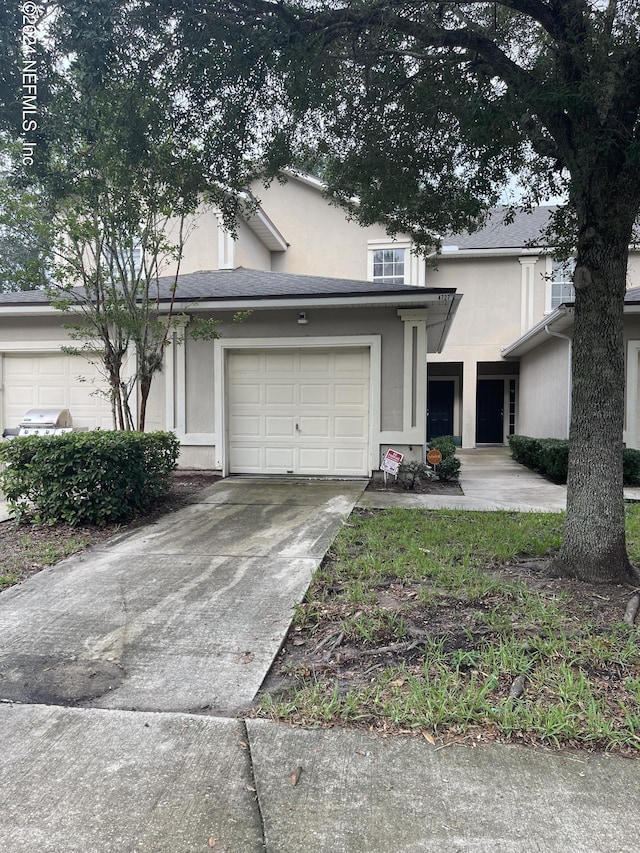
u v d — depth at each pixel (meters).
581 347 4.29
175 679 3.01
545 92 3.79
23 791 2.18
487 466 12.46
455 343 16.44
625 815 2.03
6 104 4.23
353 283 9.78
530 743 2.44
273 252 16.42
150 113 4.45
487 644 3.26
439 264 16.23
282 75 4.60
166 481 7.49
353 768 2.29
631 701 2.70
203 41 4.19
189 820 2.03
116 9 3.69
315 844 1.92
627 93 3.78
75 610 3.90
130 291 8.29
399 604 3.87
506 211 6.41
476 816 2.03
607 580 4.18
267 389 9.34
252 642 3.40
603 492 4.23
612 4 3.72
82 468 5.94
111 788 2.19
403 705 2.68
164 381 9.40
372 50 4.68
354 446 9.12
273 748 2.42
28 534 5.75
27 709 2.74
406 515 6.50
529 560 4.81
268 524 6.11
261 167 5.77
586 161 3.88
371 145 5.54
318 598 4.03
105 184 5.48
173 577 4.50
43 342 9.77
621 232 4.08
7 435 9.97
